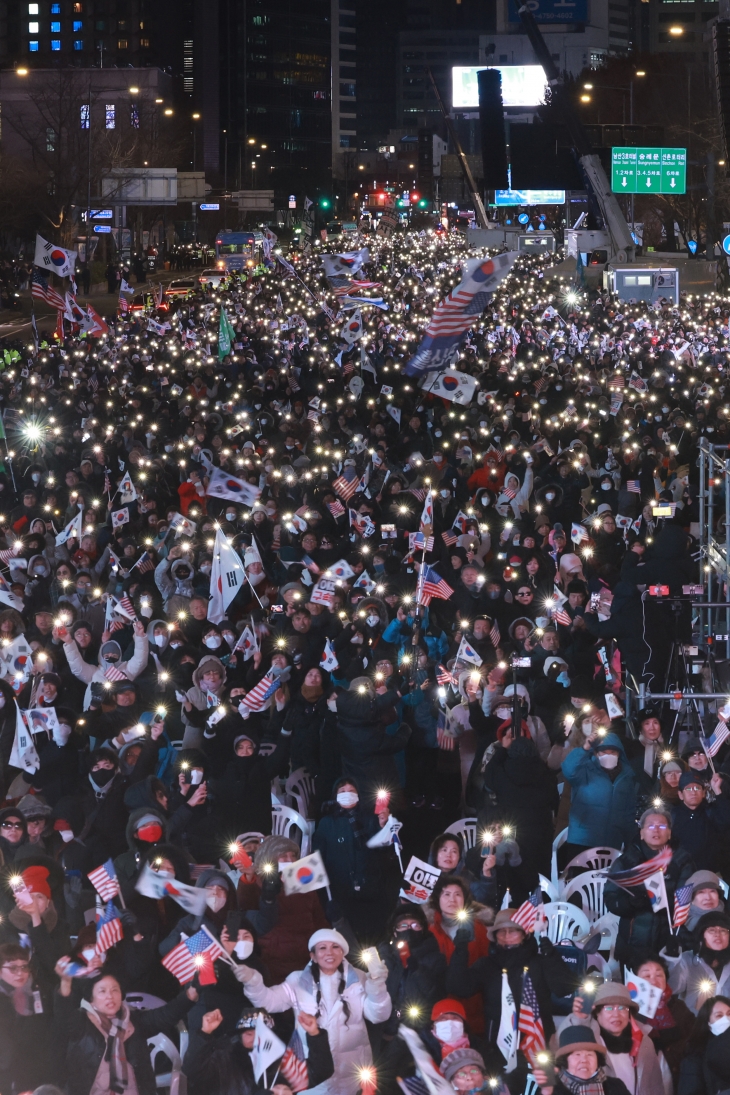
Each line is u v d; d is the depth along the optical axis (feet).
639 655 39.40
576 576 45.96
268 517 54.54
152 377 104.53
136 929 24.07
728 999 21.22
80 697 39.70
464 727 35.96
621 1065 20.97
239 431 74.79
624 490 58.70
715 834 28.25
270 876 24.75
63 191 247.70
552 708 36.60
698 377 102.06
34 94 307.99
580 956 25.03
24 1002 21.75
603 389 94.53
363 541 53.88
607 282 196.03
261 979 21.94
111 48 572.51
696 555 49.93
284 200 623.77
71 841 28.55
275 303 184.44
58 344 127.34
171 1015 22.16
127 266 269.23
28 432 73.10
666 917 24.49
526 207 312.29
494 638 38.99
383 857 29.89
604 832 29.66
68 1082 21.40
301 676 38.04
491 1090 20.53
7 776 33.24
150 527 54.19
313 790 34.32
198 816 29.04
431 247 300.61
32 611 46.09
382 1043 22.62
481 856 26.35
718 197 189.06
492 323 142.10
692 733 34.50
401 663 36.52
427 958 23.09
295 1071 21.21
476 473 63.82
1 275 234.58
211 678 33.42
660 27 602.03
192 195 281.33
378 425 75.20
